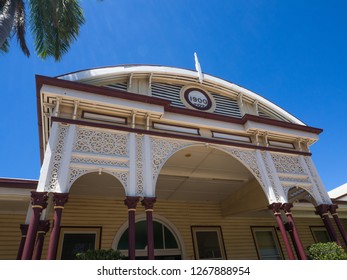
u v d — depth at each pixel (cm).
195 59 922
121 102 668
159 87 831
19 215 826
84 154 585
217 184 1070
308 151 929
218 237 1128
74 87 626
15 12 764
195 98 865
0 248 764
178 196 1129
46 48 852
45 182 522
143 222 1030
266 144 854
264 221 1255
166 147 691
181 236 1059
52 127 584
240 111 922
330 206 816
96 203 973
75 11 866
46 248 812
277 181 789
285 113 952
